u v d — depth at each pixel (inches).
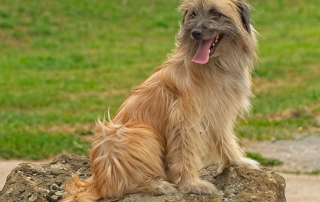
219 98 269.1
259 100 730.8
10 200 277.1
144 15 1268.5
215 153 286.2
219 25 267.4
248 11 279.6
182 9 283.9
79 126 616.7
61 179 298.0
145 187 259.8
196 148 265.9
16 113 665.6
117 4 1306.6
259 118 653.9
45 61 971.3
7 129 589.6
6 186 287.9
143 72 907.4
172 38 1159.6
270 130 603.2
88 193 265.6
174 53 284.4
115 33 1173.7
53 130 599.2
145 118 267.6
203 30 263.4
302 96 744.3
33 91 787.4
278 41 1123.3
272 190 269.1
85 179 297.6
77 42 1114.1
